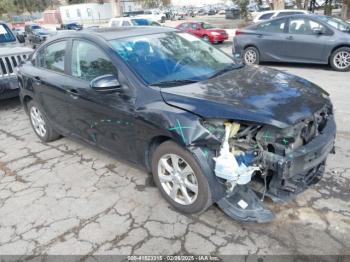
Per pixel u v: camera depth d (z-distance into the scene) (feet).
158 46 12.03
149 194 11.20
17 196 11.68
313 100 9.42
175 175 9.82
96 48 11.69
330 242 8.63
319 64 31.55
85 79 12.15
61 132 14.80
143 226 9.69
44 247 9.19
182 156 9.18
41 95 14.64
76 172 13.00
